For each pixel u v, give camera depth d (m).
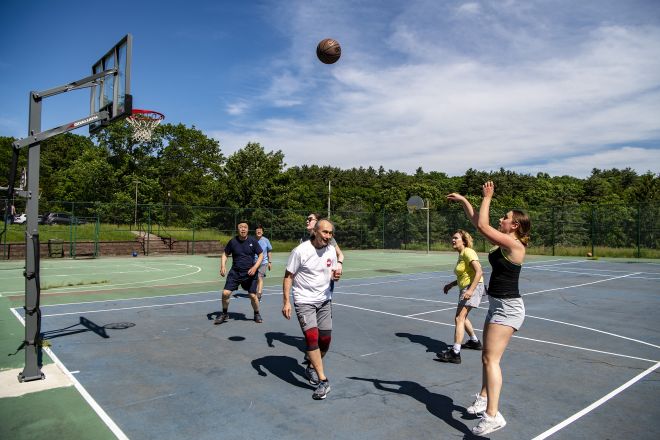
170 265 20.56
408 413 4.21
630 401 4.56
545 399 4.60
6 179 58.66
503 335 3.67
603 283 14.75
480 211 3.71
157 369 5.44
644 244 28.33
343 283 14.60
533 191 68.12
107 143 51.41
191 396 4.59
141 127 25.59
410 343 6.81
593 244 28.75
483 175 71.94
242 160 45.88
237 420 4.03
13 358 5.81
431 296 11.66
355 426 3.93
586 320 8.67
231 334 7.21
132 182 48.69
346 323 8.21
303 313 4.62
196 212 29.72
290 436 3.73
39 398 4.49
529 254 31.25
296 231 32.97
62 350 6.21
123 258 24.67
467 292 5.76
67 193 50.34
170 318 8.41
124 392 4.68
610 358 6.10
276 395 4.64
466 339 7.13
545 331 7.70
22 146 4.84
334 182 94.50
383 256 28.75
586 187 66.12
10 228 25.62
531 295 12.00
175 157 63.22
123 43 5.67
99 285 13.38
